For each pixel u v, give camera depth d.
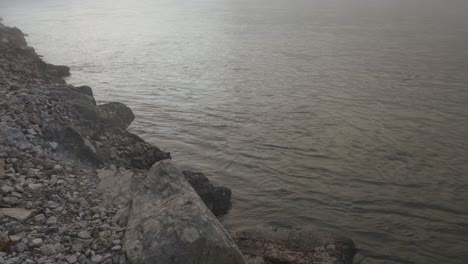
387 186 16.27
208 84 32.00
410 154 19.02
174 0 148.62
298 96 28.14
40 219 10.02
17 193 10.89
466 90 28.48
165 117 24.69
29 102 16.12
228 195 14.93
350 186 16.33
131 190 11.85
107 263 8.68
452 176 16.94
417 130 21.80
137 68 38.34
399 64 36.62
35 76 23.22
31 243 9.06
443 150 19.36
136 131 22.48
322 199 15.40
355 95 27.98
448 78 31.64
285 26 65.12
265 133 21.81
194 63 39.84
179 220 8.93
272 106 26.19
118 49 49.00
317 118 23.86
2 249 8.75
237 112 25.22
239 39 53.59
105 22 79.12
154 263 8.41
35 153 13.22
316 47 45.91
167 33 62.00
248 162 18.53
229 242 9.02
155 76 35.06
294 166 18.06
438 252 12.35
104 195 11.74
